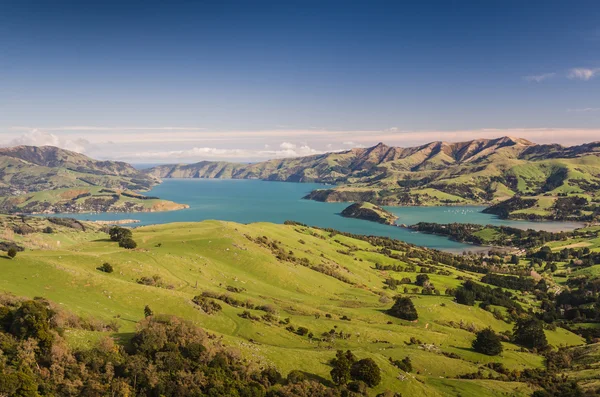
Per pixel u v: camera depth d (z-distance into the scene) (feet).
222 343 230.48
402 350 338.13
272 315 356.79
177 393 171.53
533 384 308.40
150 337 194.29
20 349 158.81
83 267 353.31
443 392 266.57
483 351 387.14
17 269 291.79
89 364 171.22
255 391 188.96
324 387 218.18
